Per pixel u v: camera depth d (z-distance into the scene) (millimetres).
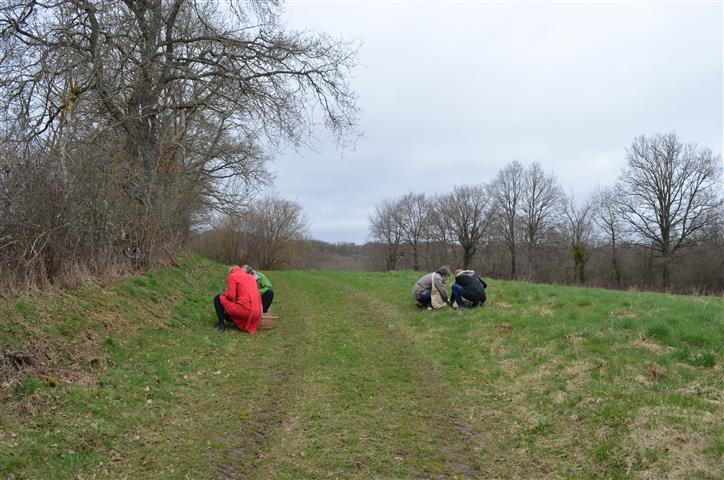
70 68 12289
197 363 8016
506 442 5746
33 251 8133
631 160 46719
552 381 7078
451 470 5066
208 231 49469
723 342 6992
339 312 13297
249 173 25625
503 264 65750
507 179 62625
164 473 4695
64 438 4887
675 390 5969
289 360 8617
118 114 14352
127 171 12016
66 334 7117
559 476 4914
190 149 21812
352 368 8242
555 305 11102
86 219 10000
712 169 42906
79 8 13227
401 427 6047
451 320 11266
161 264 14031
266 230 53062
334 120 17703
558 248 60375
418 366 8453
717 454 4535
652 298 11086
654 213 46125
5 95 12000
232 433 5691
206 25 16188
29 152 8508
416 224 75000
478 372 8086
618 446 5105
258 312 10625
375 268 77938
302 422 6059
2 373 5543
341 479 4793
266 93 16297
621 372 6707
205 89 16578
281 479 4746
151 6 15766
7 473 4117
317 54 16844
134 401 6102
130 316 9039
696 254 44281
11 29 12594
